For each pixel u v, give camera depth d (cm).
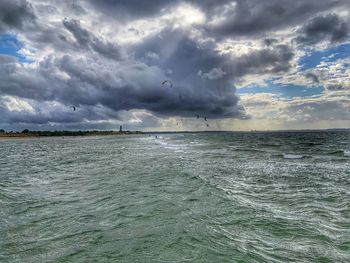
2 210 986
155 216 861
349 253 607
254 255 594
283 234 715
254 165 2150
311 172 1784
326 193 1194
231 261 566
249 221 815
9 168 2300
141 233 723
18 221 861
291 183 1434
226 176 1653
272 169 1931
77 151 4384
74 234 736
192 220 819
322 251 617
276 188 1314
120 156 3200
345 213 897
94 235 722
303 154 2998
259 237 696
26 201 1113
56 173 1917
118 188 1315
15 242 696
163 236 698
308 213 903
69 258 599
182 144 5894
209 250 616
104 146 5838
